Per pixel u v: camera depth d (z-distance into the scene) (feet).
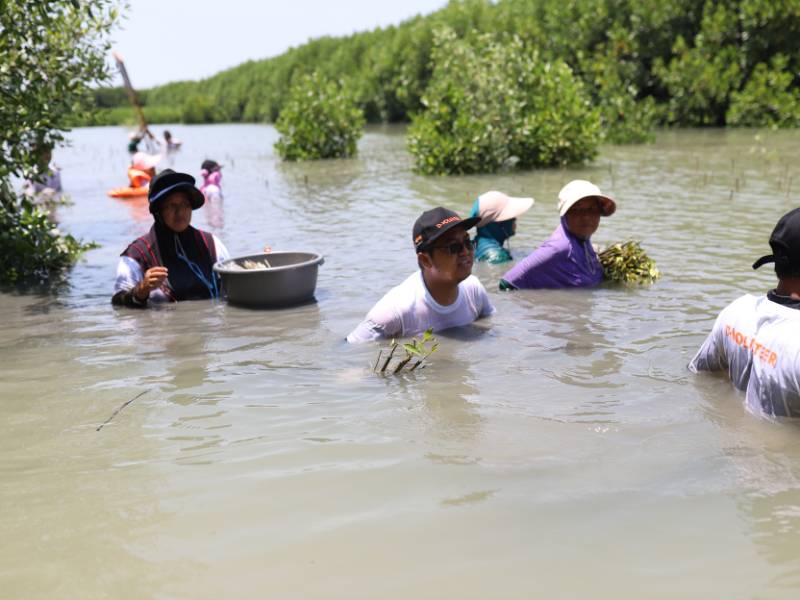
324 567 7.64
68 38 25.70
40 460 10.43
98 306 19.93
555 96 53.36
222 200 40.50
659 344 14.84
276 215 34.71
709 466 9.62
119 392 13.12
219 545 8.13
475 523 8.39
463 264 15.31
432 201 37.47
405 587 7.26
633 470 9.57
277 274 18.71
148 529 8.51
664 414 11.38
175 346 15.93
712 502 8.70
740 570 7.38
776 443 10.25
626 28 92.94
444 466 9.82
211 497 9.19
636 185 38.99
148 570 7.70
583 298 18.72
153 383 13.55
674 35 91.09
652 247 23.95
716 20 85.46
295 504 8.95
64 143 26.43
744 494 8.87
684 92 86.12
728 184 38.04
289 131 67.05
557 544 7.93
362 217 33.09
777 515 8.38
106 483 9.67
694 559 7.58
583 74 93.09
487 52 55.83
